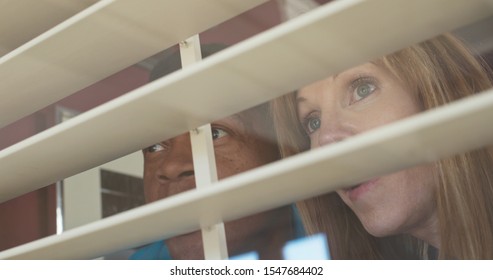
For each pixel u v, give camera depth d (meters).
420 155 0.48
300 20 0.49
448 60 0.74
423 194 0.69
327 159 0.45
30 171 0.74
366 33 0.51
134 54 0.71
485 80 0.72
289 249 0.82
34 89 0.75
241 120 0.87
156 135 0.67
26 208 1.08
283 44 0.52
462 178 0.66
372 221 0.71
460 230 0.65
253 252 0.83
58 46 0.67
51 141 0.65
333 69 0.57
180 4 0.62
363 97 0.75
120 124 0.63
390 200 0.70
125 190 0.99
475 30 0.75
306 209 0.81
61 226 1.04
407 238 0.73
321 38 0.51
